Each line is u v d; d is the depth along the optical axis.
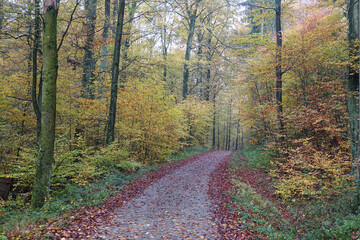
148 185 10.77
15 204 9.05
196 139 30.30
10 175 9.27
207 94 33.16
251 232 5.87
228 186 10.96
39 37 10.88
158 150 16.84
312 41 13.41
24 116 12.91
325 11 16.41
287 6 15.27
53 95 7.62
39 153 7.60
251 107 16.66
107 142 12.70
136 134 15.24
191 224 6.35
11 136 12.88
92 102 13.42
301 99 14.45
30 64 12.58
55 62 7.61
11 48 12.09
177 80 29.95
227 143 51.47
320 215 7.68
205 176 13.23
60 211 6.82
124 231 5.73
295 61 13.58
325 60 13.08
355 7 11.05
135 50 21.78
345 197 7.84
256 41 15.15
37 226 5.49
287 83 15.73
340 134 12.30
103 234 5.41
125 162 12.98
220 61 26.30
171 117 17.34
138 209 7.62
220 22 28.52
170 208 7.77
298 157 11.37
